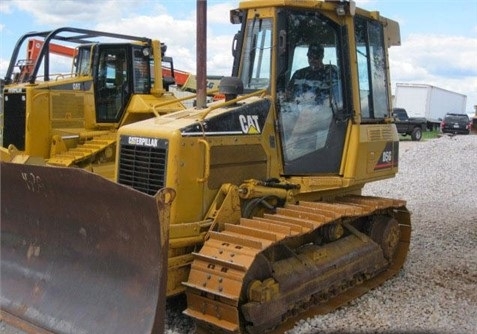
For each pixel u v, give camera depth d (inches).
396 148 264.7
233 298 166.2
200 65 211.9
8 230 201.8
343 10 222.2
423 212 408.8
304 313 211.5
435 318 211.0
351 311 218.1
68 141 409.7
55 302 181.2
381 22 255.1
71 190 171.6
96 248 176.9
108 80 430.0
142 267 163.9
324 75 228.4
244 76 227.6
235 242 180.4
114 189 158.2
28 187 185.3
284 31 212.2
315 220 197.5
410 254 295.3
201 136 193.6
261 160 214.2
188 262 186.5
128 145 201.5
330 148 231.0
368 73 246.1
